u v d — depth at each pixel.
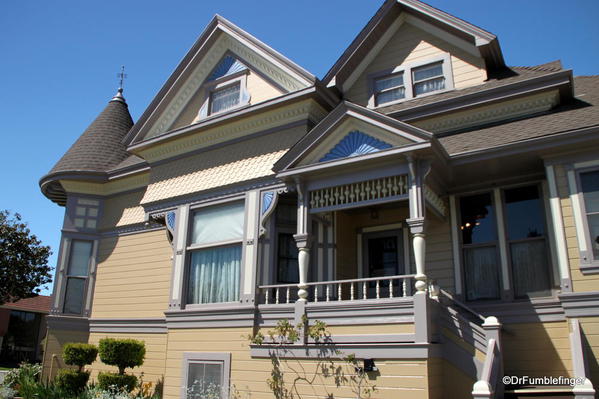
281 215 11.19
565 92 9.97
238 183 11.30
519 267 9.38
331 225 10.98
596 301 7.94
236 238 11.12
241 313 10.27
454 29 11.45
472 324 8.03
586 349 7.82
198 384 10.43
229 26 12.52
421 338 7.79
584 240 8.25
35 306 35.97
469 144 9.47
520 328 9.01
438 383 7.88
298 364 8.81
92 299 15.05
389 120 8.88
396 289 10.79
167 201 12.50
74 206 15.63
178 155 12.77
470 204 10.22
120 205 15.46
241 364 9.91
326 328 8.80
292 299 10.80
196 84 13.19
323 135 9.60
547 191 9.38
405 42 12.40
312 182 9.80
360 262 11.38
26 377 14.10
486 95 10.41
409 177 8.76
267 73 11.94
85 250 15.45
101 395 11.24
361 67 12.70
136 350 12.27
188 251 11.78
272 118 11.31
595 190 8.38
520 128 9.43
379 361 7.97
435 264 10.26
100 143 16.66
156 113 13.33
